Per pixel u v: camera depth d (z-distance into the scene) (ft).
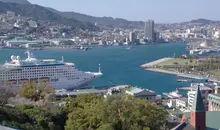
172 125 506.48
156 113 433.89
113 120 409.08
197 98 437.58
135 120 415.44
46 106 508.12
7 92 577.43
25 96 604.90
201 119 435.94
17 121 411.13
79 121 418.92
